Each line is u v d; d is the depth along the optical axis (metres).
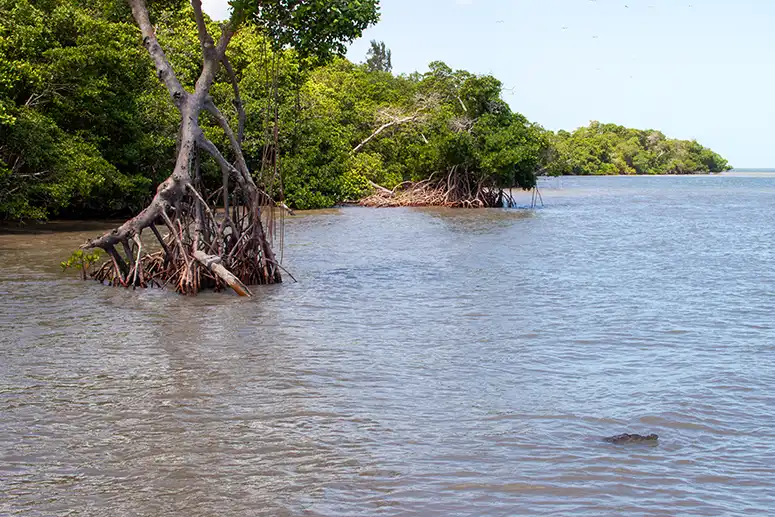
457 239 30.62
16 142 29.19
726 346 12.53
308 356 11.81
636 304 16.33
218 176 43.56
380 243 28.89
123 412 9.20
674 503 6.80
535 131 55.25
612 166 169.50
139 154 36.06
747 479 7.29
